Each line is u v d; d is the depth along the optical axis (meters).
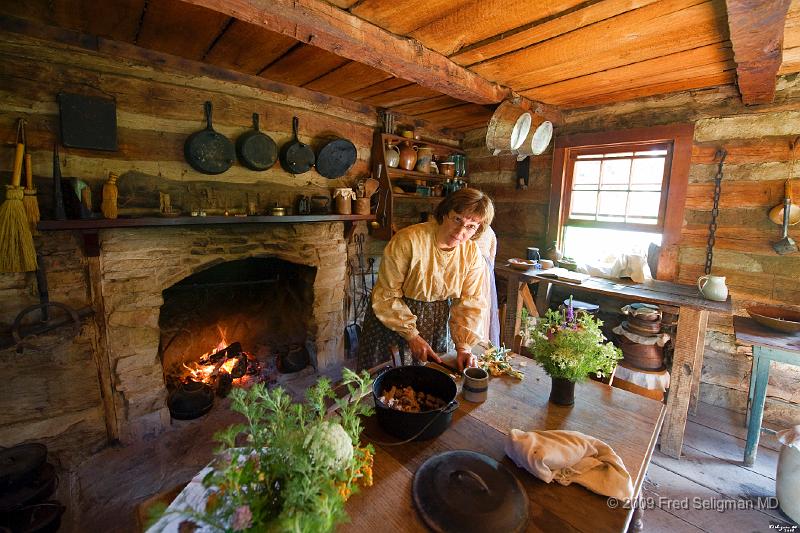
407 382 1.18
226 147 2.21
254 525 0.55
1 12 1.58
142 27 1.70
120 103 1.91
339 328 3.06
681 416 2.12
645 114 2.66
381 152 2.95
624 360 2.40
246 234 2.45
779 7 1.16
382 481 0.86
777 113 2.24
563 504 0.81
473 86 2.10
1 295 1.70
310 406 0.77
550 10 1.42
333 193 2.85
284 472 0.59
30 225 1.60
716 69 2.01
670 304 2.14
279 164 2.54
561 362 1.16
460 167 3.65
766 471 2.04
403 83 2.37
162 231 2.10
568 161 3.08
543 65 1.98
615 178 2.87
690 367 2.10
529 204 3.34
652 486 1.93
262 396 0.72
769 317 2.12
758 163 2.31
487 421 1.12
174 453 2.06
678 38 1.63
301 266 2.98
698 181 2.50
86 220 1.70
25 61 1.66
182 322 2.78
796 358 1.85
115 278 1.98
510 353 1.62
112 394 2.05
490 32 1.62
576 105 2.87
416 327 1.76
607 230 2.99
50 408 1.88
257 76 2.33
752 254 2.37
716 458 2.14
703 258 2.53
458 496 0.80
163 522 0.70
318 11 1.37
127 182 1.97
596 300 3.02
